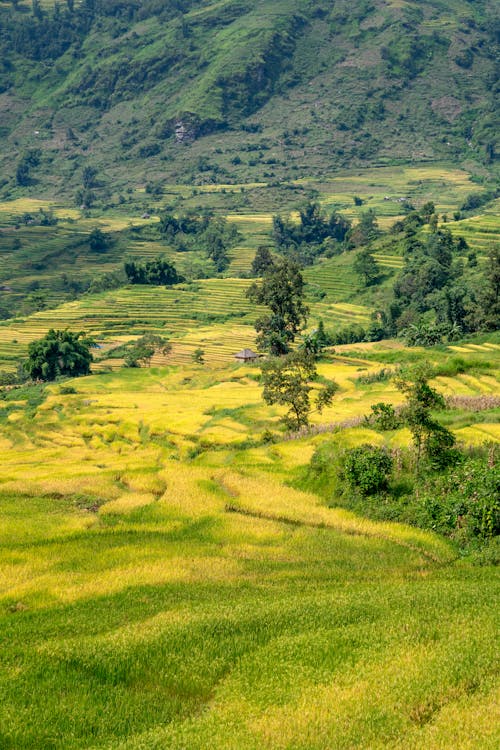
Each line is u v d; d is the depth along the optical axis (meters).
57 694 19.36
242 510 40.22
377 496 39.38
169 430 81.06
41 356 165.00
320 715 17.36
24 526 37.94
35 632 23.69
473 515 32.84
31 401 134.88
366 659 20.17
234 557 32.28
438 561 31.05
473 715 16.66
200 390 120.88
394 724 16.84
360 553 32.50
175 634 22.50
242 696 18.89
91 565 31.39
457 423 51.12
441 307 165.38
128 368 167.88
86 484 48.06
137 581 28.80
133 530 36.91
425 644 20.94
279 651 21.08
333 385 96.50
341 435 51.44
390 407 52.91
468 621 22.19
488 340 126.50
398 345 145.38
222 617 23.66
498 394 72.31
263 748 16.23
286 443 57.28
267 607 24.48
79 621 24.55
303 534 35.53
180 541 35.19
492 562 30.09
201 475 48.31
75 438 95.88
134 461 61.59
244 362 150.88
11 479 53.59
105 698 19.33
